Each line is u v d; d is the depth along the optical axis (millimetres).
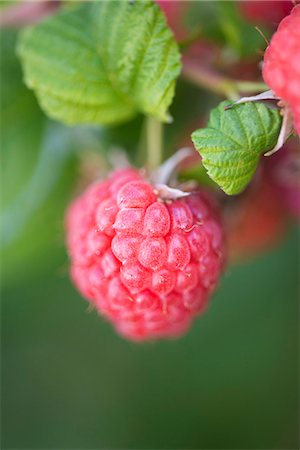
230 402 228
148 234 149
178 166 156
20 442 237
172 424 233
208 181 159
